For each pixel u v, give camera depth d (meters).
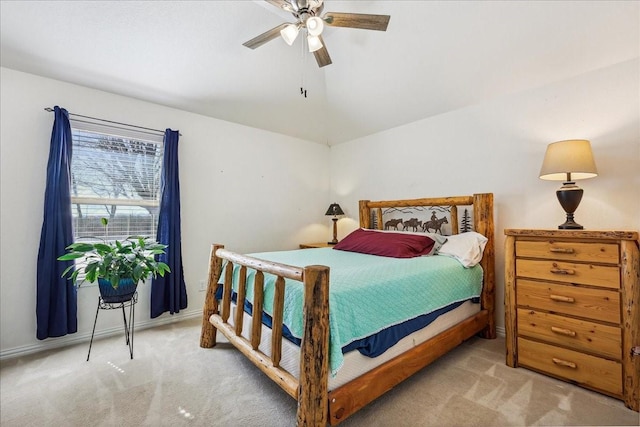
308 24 1.70
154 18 2.20
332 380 1.37
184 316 3.03
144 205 2.89
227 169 3.41
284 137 3.96
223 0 2.22
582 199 2.23
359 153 4.04
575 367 1.79
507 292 2.10
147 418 1.51
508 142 2.63
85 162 2.57
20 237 2.26
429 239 2.63
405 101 3.15
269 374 1.55
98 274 2.02
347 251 2.92
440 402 1.64
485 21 2.20
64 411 1.56
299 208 4.10
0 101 2.21
